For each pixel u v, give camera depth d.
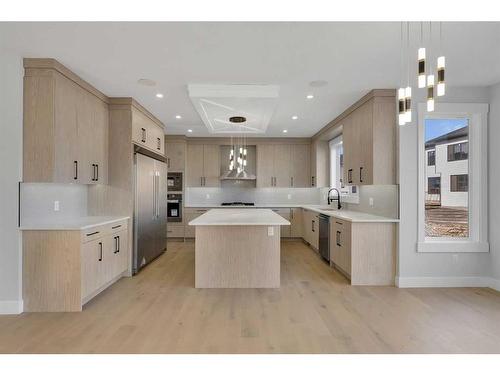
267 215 4.39
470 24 2.36
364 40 2.61
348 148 4.77
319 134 6.53
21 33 2.49
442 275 3.85
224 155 7.59
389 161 3.90
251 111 4.14
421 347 2.37
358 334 2.58
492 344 2.42
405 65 3.12
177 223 7.01
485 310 3.09
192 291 3.66
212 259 3.81
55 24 2.35
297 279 4.17
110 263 3.72
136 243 4.34
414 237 3.84
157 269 4.64
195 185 7.27
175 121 5.54
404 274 3.84
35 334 2.57
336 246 4.57
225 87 3.62
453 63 3.11
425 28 2.42
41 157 3.01
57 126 3.07
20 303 2.99
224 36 2.53
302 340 2.47
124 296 3.49
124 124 4.23
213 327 2.70
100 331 2.62
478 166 3.88
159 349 2.33
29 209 3.14
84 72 3.30
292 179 7.26
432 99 1.97
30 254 3.03
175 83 3.62
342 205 6.09
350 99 4.26
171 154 7.02
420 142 3.82
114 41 2.62
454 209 4.02
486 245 3.83
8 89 2.95
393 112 3.88
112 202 4.27
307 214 6.56
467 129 4.02
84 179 3.60
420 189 3.83
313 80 3.53
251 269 3.83
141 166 4.50
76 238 3.04
